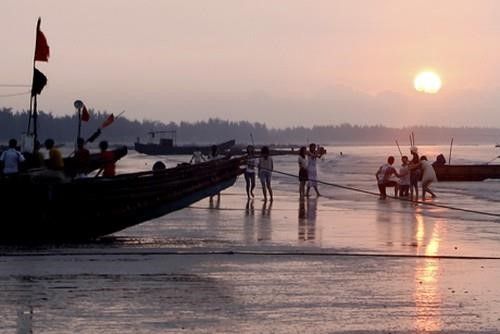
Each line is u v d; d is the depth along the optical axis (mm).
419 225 45188
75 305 23984
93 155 53844
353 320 22609
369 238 39406
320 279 28391
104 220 37875
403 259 32875
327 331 21469
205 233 41188
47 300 24578
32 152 46031
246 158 61906
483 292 26375
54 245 36250
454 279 28609
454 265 31547
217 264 31188
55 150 38031
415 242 38031
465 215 51156
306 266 30984
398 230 42781
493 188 83812
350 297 25500
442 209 55562
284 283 27625
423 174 67500
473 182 98938
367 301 24969
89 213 37406
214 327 21734
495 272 30062
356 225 45094
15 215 36531
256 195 69438
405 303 24719
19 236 36812
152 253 33625
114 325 21812
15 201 36438
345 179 102250
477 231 42531
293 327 21844
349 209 55219
